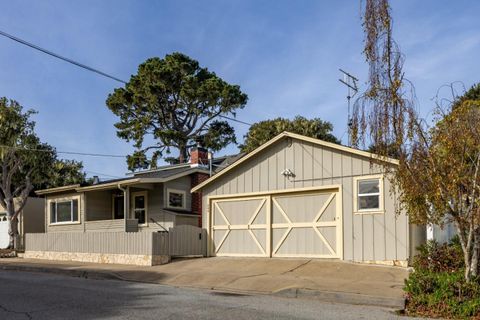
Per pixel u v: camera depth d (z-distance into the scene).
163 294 11.81
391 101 10.25
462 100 10.18
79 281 14.78
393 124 10.18
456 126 9.70
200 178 25.22
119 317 8.94
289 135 17.56
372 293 10.82
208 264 17.00
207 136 40.19
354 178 16.05
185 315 9.09
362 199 15.80
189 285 13.48
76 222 25.39
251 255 18.41
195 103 39.56
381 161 11.00
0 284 13.93
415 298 9.93
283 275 14.11
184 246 19.16
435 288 9.95
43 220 31.83
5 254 24.97
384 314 9.32
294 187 17.45
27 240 24.03
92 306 10.09
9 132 26.11
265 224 18.19
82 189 24.84
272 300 10.92
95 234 20.48
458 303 9.41
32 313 9.37
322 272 14.28
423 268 12.59
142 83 39.38
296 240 17.36
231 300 10.86
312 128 31.73
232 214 19.20
